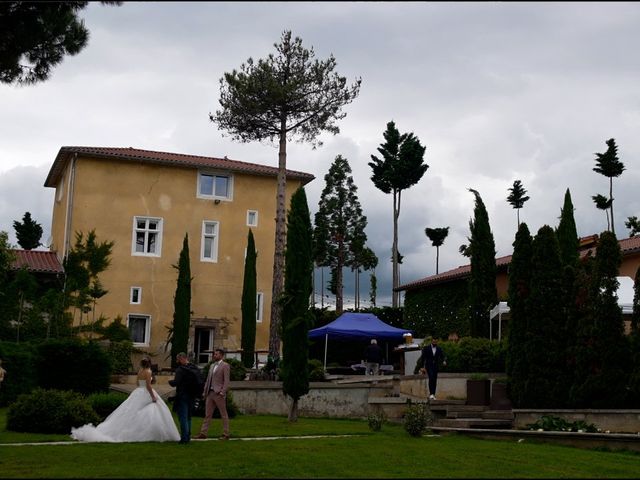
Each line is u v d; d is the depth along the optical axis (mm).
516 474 12422
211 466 12000
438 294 40938
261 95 34000
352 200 64188
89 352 25359
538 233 21656
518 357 21250
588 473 12805
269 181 40906
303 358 21750
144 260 37812
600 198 49562
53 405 17016
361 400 25375
